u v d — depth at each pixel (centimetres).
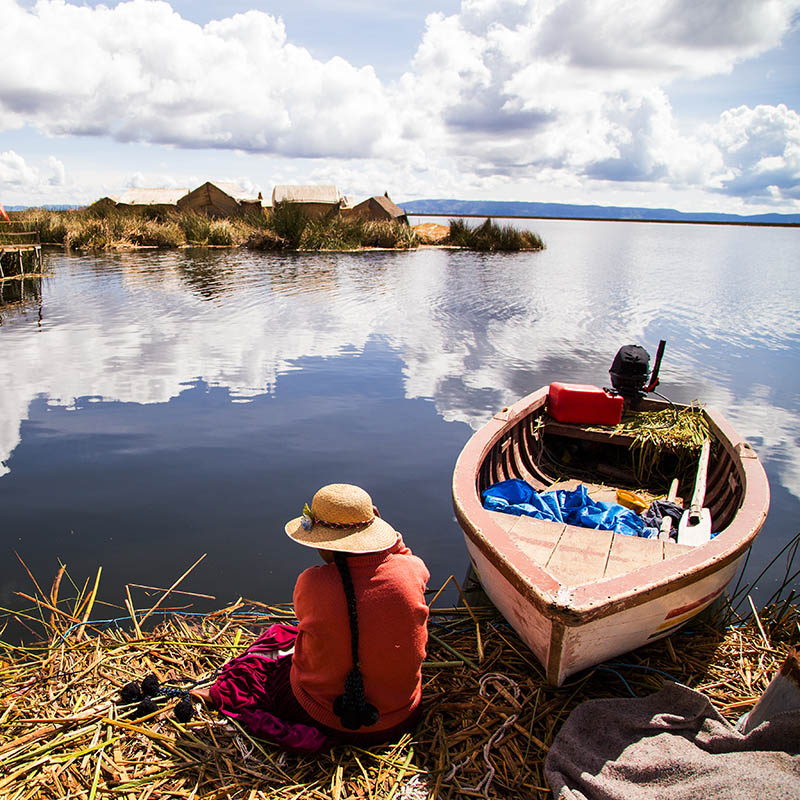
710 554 345
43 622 387
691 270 3525
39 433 737
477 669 350
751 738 266
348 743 290
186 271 2403
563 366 1159
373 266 2856
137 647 361
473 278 2544
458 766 284
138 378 975
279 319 1512
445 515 576
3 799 260
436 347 1280
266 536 521
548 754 281
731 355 1355
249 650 327
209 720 303
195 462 669
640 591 305
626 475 618
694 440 596
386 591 275
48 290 1850
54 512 552
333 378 1022
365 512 278
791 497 662
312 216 4144
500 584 358
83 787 269
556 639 304
